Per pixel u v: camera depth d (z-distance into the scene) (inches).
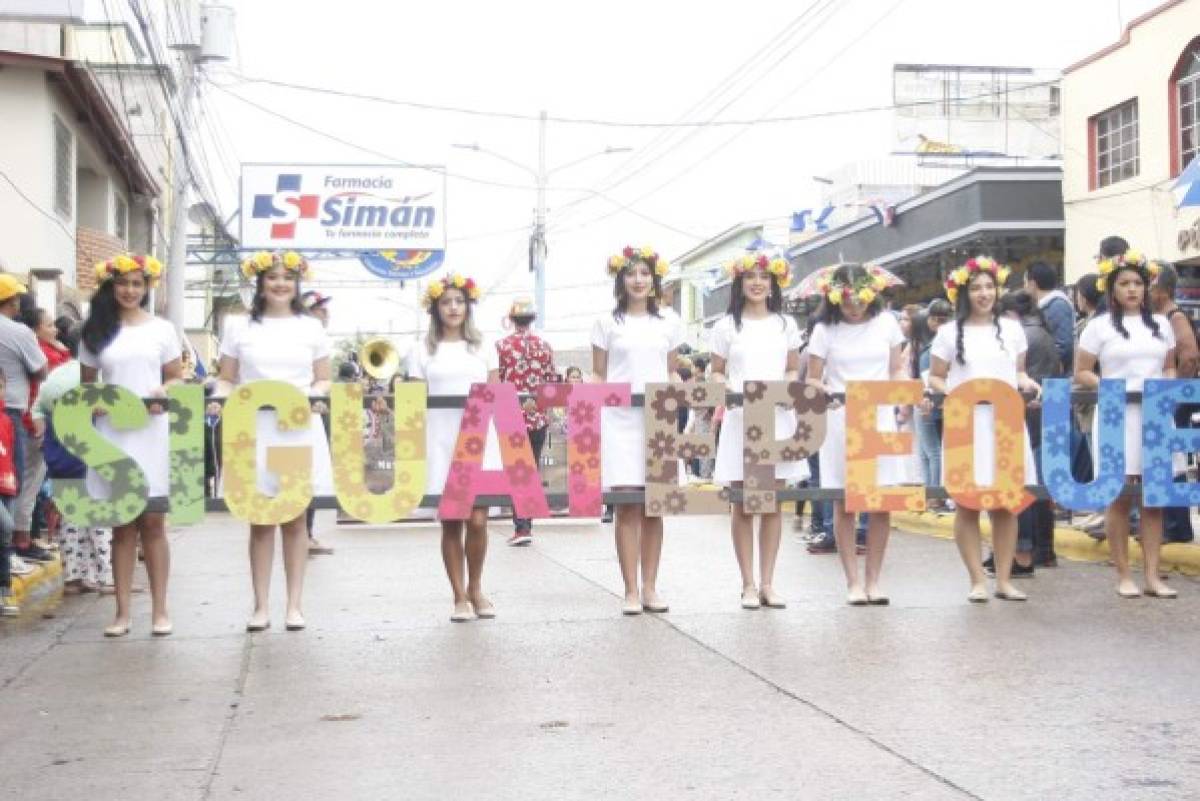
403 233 1342.3
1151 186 767.7
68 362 337.1
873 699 204.2
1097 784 159.5
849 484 289.0
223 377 279.6
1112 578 325.1
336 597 323.3
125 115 884.0
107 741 190.2
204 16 758.5
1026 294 350.0
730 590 321.1
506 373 428.5
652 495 284.0
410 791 163.2
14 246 669.3
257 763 177.0
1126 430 296.7
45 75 671.1
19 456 327.0
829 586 326.0
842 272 300.2
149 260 277.6
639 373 291.9
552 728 191.5
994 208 855.7
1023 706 197.9
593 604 303.9
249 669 237.8
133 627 284.7
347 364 598.5
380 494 278.2
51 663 247.0
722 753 176.4
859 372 298.7
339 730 193.2
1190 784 159.2
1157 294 323.0
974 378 292.5
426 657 245.0
